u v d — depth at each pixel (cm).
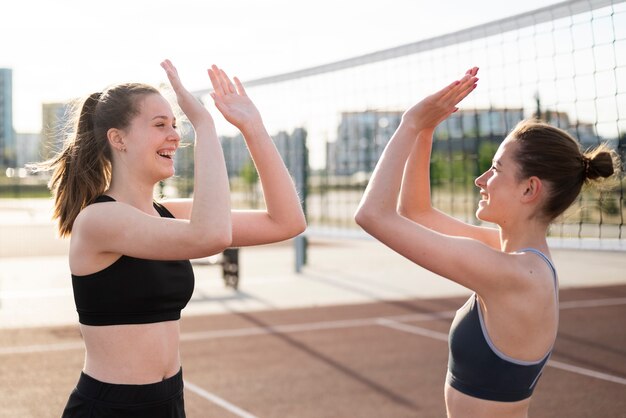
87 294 256
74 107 289
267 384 684
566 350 836
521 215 250
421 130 261
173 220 245
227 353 806
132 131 264
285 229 293
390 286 1311
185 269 269
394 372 728
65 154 279
